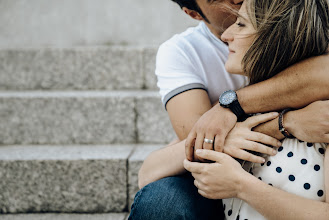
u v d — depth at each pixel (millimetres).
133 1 2701
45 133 1924
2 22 2676
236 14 1002
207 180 955
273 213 859
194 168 983
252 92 992
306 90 929
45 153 1730
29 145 1915
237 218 969
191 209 1063
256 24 929
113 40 2711
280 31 915
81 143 1920
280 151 932
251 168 973
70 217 1593
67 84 2203
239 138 963
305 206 834
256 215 930
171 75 1254
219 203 1136
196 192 1098
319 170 876
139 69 2176
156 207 1069
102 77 2189
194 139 1033
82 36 2699
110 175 1621
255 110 994
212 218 1105
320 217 816
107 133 1911
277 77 967
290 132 922
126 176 1618
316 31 911
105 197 1633
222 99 1013
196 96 1214
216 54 1289
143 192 1107
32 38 2678
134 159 1612
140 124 1900
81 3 2691
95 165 1621
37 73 2205
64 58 2188
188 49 1288
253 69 981
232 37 994
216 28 1171
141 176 1201
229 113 1000
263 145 938
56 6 2682
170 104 1233
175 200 1069
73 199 1638
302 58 949
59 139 1924
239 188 910
